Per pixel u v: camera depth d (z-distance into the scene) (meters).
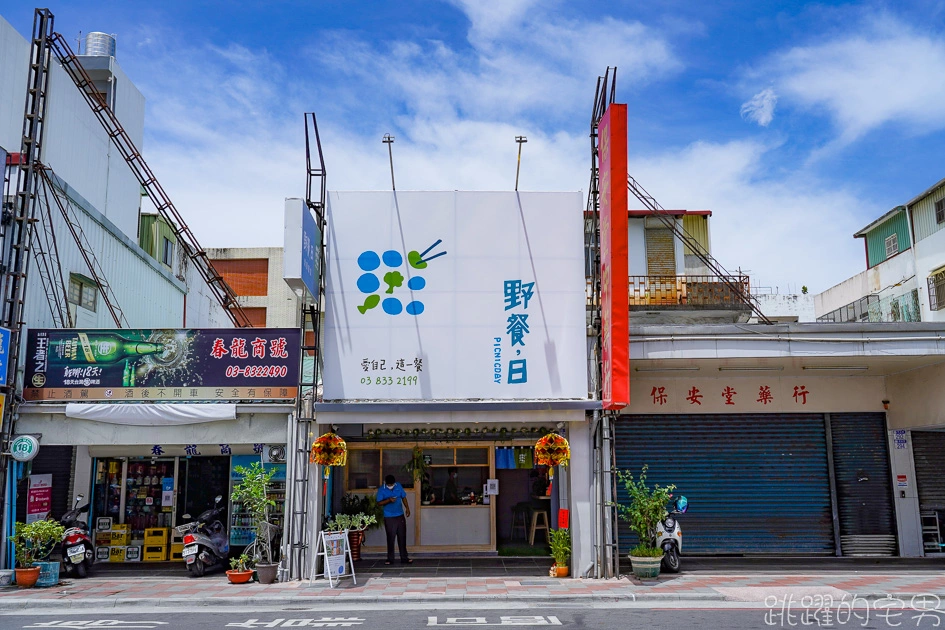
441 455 15.88
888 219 24.50
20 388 12.81
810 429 15.18
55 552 13.81
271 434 12.80
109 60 22.83
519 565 13.89
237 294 35.75
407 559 14.27
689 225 23.14
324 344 12.88
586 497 12.64
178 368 12.83
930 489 14.97
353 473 15.85
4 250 13.13
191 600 10.81
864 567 13.54
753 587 11.55
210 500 15.43
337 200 13.22
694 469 14.95
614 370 11.63
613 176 11.91
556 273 13.10
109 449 15.20
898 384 14.81
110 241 17.67
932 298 21.83
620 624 9.16
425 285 13.02
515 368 12.83
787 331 12.70
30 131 13.99
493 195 13.29
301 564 12.35
